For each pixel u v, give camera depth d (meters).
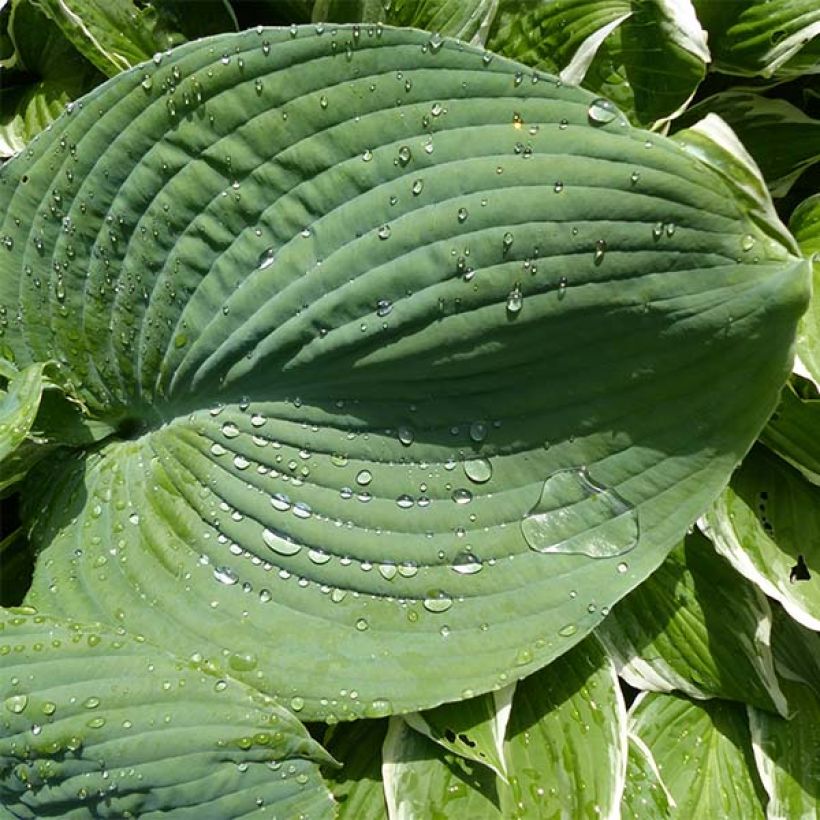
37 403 0.87
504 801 0.88
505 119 0.82
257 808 0.83
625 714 0.90
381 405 0.87
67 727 0.82
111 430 0.94
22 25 1.00
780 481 0.97
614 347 0.84
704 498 0.86
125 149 0.87
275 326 0.87
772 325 0.81
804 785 0.94
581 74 0.93
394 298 0.85
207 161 0.86
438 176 0.83
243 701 0.83
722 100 1.01
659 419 0.85
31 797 0.83
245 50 0.83
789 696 0.97
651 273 0.82
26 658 0.82
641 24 0.94
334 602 0.88
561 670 0.92
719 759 0.95
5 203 0.89
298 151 0.84
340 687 0.86
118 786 0.82
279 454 0.89
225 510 0.89
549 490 0.87
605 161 0.81
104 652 0.83
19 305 0.92
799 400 0.93
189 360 0.89
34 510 0.93
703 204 0.80
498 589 0.87
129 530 0.90
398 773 0.88
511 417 0.86
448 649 0.87
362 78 0.83
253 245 0.86
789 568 0.94
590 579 0.87
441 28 0.95
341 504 0.88
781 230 0.82
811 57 0.97
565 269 0.82
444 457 0.88
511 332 0.84
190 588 0.88
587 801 0.88
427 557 0.88
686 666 0.95
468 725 0.88
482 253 0.83
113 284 0.90
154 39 0.97
